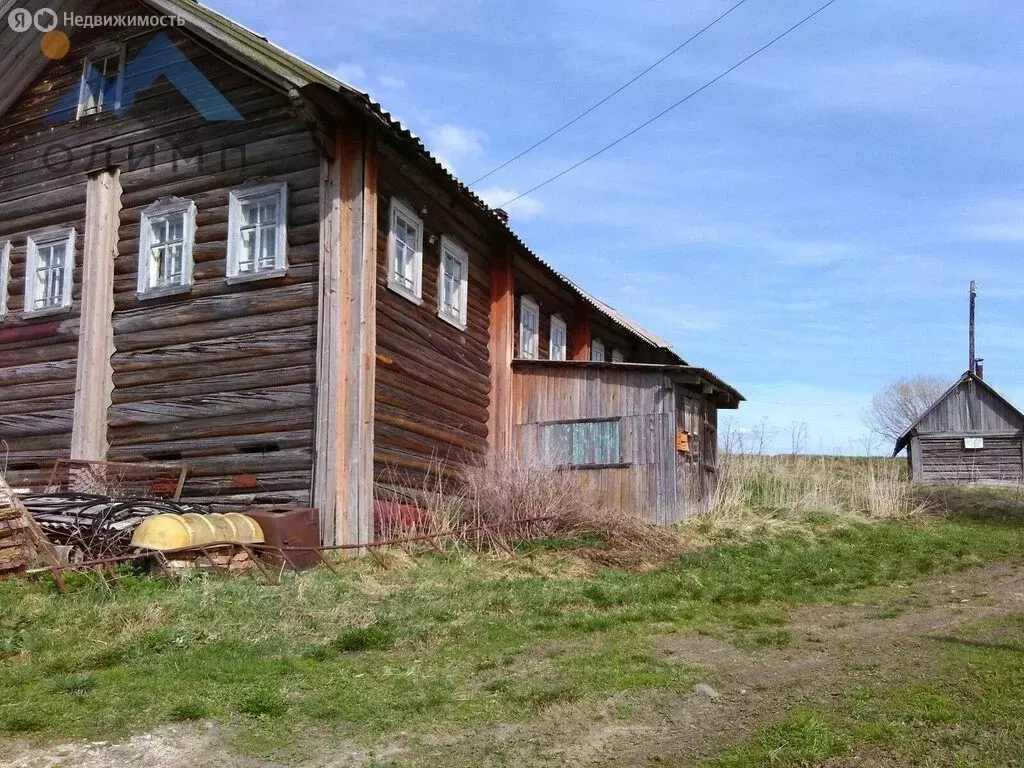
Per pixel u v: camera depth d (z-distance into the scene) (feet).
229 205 38.24
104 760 15.19
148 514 30.73
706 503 51.98
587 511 38.75
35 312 42.37
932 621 25.72
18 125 45.01
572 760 15.21
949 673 19.21
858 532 46.01
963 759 14.24
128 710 17.38
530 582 29.94
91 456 39.52
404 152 38.63
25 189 44.21
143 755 15.42
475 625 24.50
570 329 62.95
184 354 38.47
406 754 15.57
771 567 35.65
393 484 37.88
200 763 15.16
